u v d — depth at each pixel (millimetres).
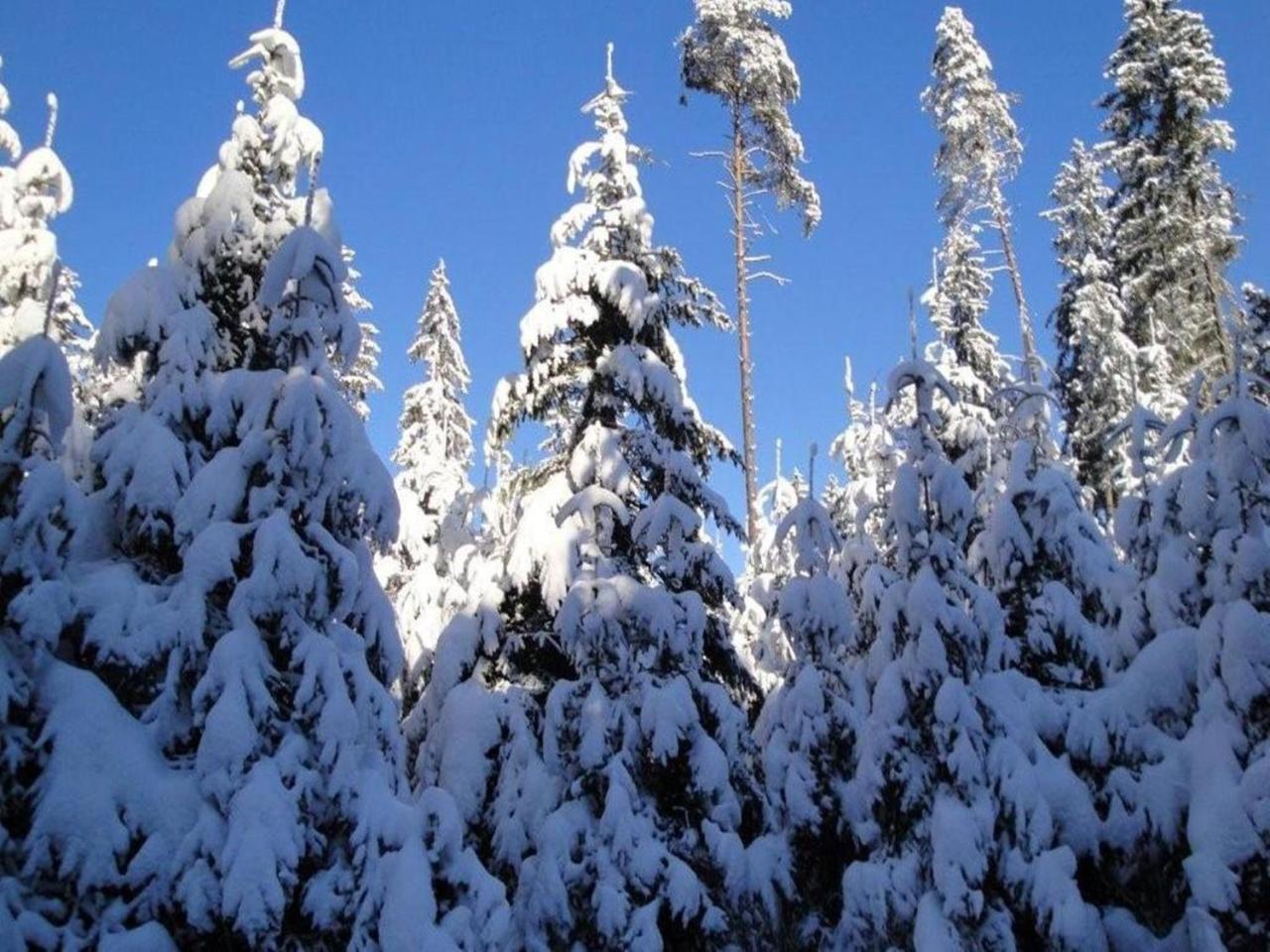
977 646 11086
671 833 11938
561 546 13078
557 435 16812
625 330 15141
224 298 10039
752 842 12664
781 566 21547
